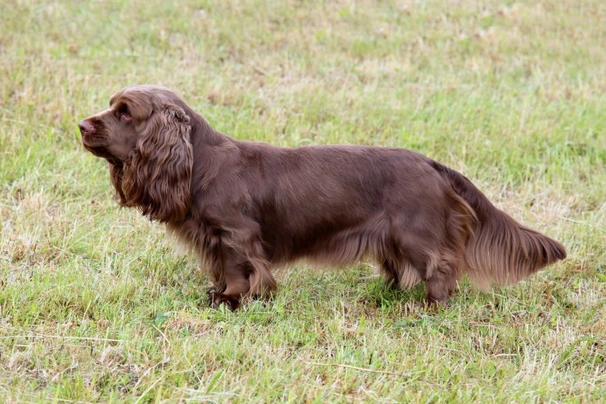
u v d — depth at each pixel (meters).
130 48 12.50
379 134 9.94
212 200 6.21
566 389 5.33
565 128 10.38
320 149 6.54
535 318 6.39
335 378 5.16
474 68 12.68
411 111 10.65
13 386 4.80
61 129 9.45
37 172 8.21
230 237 6.25
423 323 6.07
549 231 7.97
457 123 10.36
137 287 6.40
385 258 6.52
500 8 16.12
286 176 6.37
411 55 13.23
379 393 5.04
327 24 14.37
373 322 6.12
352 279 7.05
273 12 14.80
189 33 13.30
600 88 12.25
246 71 11.85
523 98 11.51
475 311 6.41
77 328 5.58
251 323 6.00
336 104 10.61
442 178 6.49
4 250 6.81
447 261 6.39
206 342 5.44
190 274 6.89
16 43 11.94
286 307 6.36
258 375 5.11
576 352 5.84
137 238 7.31
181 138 6.14
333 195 6.36
